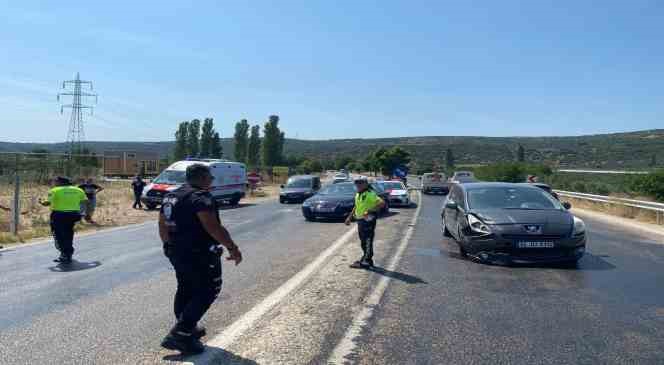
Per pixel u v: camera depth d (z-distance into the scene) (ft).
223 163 86.94
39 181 118.32
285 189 95.25
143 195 79.15
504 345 17.43
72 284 26.89
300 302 22.89
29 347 17.35
